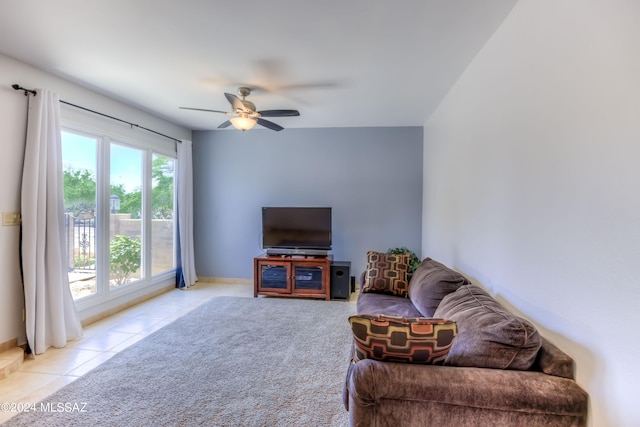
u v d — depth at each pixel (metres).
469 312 1.70
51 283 2.85
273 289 4.56
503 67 2.10
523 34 1.84
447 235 3.51
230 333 3.17
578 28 1.38
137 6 1.97
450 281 2.45
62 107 3.10
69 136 3.26
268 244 4.82
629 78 1.12
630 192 1.12
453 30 2.22
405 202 4.97
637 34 1.09
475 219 2.61
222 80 3.15
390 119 4.57
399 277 3.29
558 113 1.52
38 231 2.76
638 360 1.10
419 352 1.38
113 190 3.80
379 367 1.35
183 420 1.87
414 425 1.29
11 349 2.65
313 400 2.08
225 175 5.29
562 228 1.49
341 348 2.85
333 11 2.02
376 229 5.03
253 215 5.24
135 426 1.82
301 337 3.08
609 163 1.21
